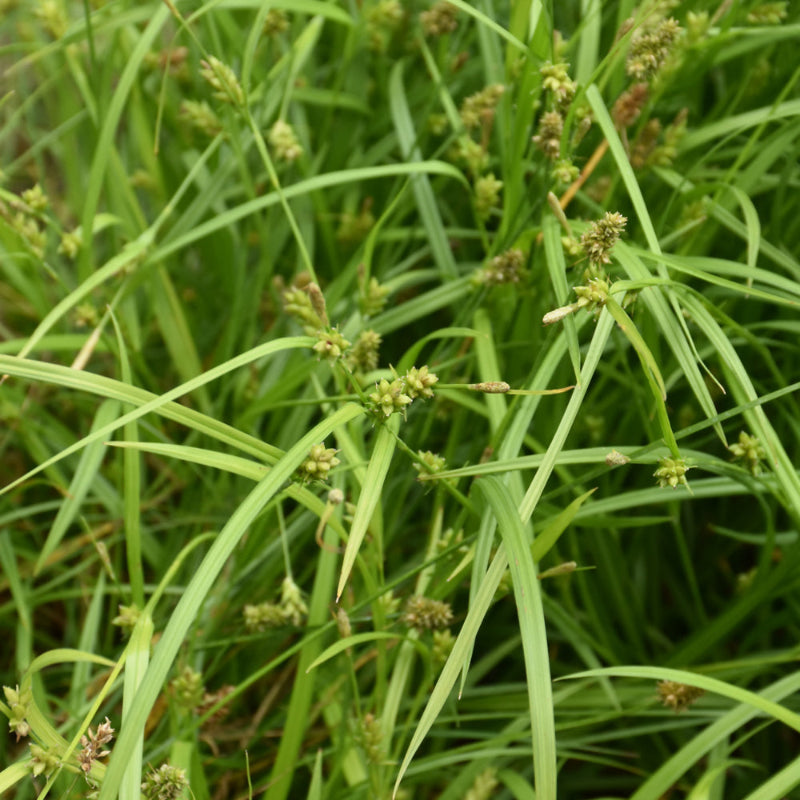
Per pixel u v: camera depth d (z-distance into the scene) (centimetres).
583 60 56
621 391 57
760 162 55
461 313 55
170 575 49
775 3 56
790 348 55
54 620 62
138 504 51
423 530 60
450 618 50
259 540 55
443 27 57
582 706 55
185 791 50
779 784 47
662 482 48
